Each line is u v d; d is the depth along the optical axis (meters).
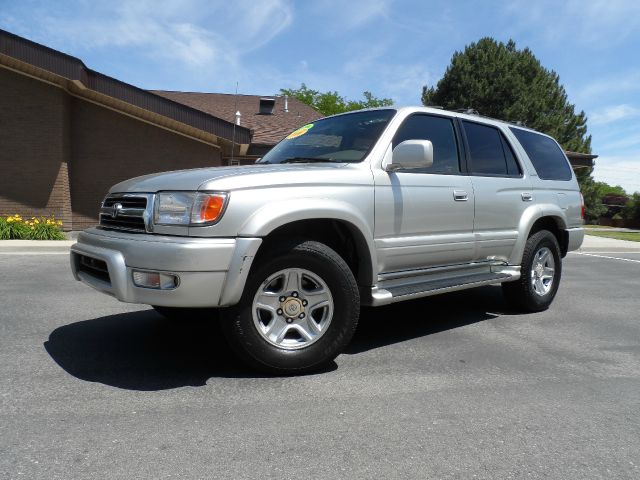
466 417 2.82
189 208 3.10
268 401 2.97
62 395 3.00
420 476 2.22
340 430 2.63
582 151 34.06
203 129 13.81
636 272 9.33
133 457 2.31
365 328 4.75
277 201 3.26
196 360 3.65
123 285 3.13
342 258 3.72
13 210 13.52
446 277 4.52
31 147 13.45
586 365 3.77
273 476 2.19
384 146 4.00
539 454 2.44
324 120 4.80
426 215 4.19
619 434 2.67
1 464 2.23
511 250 5.15
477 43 31.06
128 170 14.84
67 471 2.19
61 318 4.80
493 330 4.73
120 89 13.30
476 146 4.91
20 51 12.14
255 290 3.25
